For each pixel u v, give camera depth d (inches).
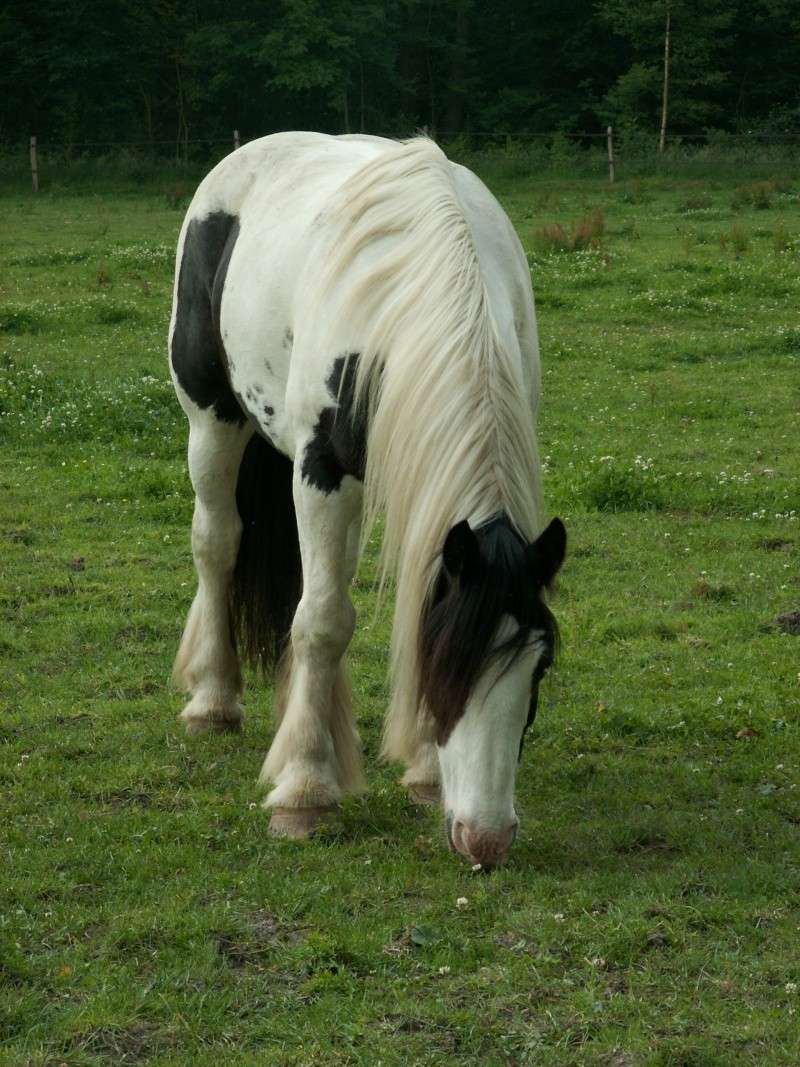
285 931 212.8
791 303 914.7
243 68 2320.4
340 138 310.2
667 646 374.0
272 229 277.1
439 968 199.5
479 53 2635.3
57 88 2351.1
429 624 203.2
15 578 424.8
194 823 253.9
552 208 1460.4
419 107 2637.8
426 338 217.0
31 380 684.7
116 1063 177.9
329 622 252.8
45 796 270.1
